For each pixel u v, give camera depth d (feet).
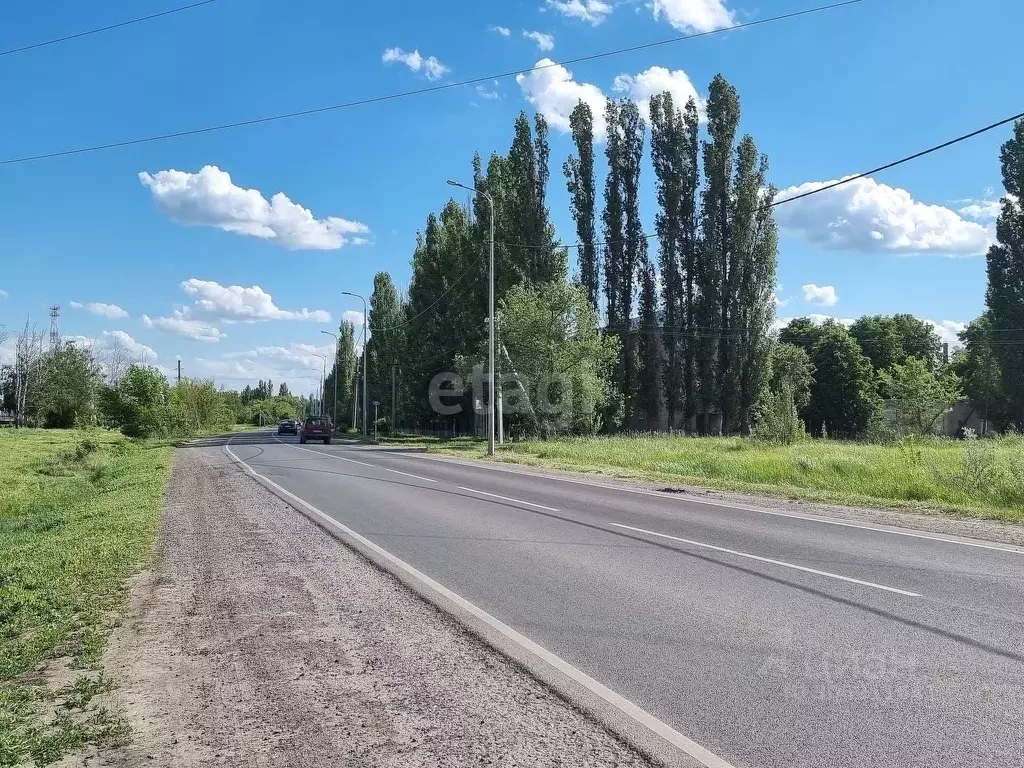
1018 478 44.88
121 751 12.53
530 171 157.79
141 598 23.30
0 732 13.17
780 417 119.65
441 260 188.55
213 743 12.82
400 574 26.30
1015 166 155.53
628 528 36.55
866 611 20.92
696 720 13.58
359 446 147.43
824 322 238.89
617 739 12.82
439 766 11.87
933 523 38.34
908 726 13.25
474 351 169.58
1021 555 29.48
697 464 69.41
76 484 81.82
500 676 16.02
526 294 135.13
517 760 12.07
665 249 168.35
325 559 29.43
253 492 55.88
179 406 206.39
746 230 161.07
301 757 12.24
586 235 169.89
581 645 18.06
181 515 43.09
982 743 12.56
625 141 170.40
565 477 69.31
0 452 129.80
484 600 22.45
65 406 279.90
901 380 154.61
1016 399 160.45
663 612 20.92
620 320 170.60
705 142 164.66
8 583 26.16
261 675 16.28
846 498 48.26
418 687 15.43
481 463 91.40
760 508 45.03
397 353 217.56
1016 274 157.17
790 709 14.05
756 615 20.54
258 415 497.46
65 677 16.34
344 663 17.02
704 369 164.45
